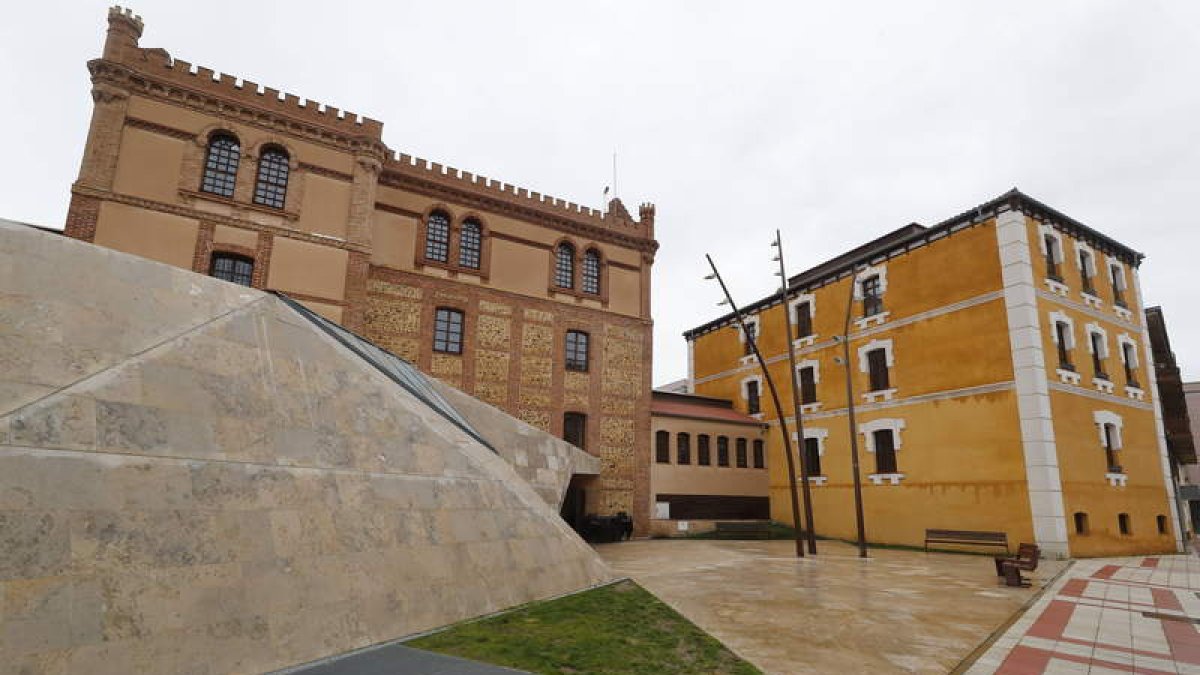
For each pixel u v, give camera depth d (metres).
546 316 26.44
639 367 28.31
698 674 6.39
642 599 10.05
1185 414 26.77
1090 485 20.56
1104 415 21.98
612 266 28.88
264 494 6.56
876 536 24.14
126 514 5.40
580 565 10.68
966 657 7.44
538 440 20.44
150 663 4.83
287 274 20.27
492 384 24.56
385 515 7.64
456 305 24.48
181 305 7.56
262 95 21.05
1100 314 23.64
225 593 5.59
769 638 8.13
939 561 17.95
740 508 29.28
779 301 31.28
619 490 26.44
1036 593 12.24
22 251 6.39
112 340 6.58
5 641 4.28
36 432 5.30
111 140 18.56
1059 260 22.64
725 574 14.32
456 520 8.62
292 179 21.00
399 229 23.95
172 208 19.02
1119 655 7.61
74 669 4.45
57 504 5.05
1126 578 14.80
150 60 19.50
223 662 5.23
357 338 13.33
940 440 22.45
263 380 7.64
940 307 23.28
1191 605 11.04
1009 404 20.53
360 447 8.17
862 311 26.62
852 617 9.52
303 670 5.62
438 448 9.47
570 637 7.34
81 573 4.87
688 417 28.97
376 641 6.48
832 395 27.28
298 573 6.26
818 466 27.91
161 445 6.09
